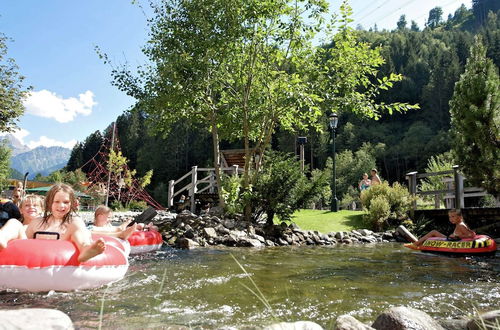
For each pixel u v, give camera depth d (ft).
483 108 30.22
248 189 36.19
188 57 34.99
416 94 285.43
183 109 36.70
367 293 13.61
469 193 42.45
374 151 234.58
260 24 36.55
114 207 106.52
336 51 35.81
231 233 32.35
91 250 12.63
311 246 31.04
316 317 10.55
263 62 39.40
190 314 10.50
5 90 67.92
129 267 18.70
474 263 21.38
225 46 35.50
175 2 37.99
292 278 16.33
